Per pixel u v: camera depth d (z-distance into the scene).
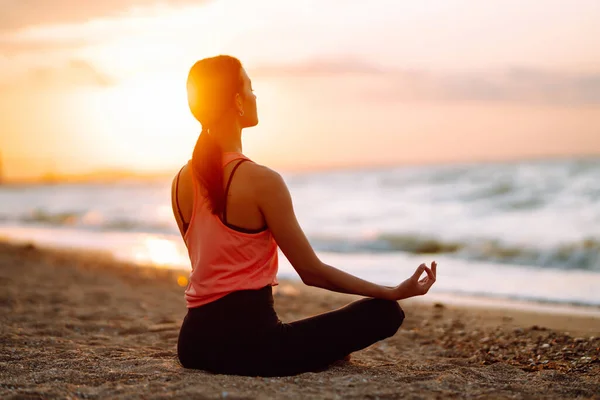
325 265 2.52
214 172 2.45
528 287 6.97
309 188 31.58
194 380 2.45
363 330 2.59
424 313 5.40
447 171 28.81
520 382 2.65
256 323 2.51
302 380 2.48
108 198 40.09
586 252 9.29
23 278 6.94
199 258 2.53
